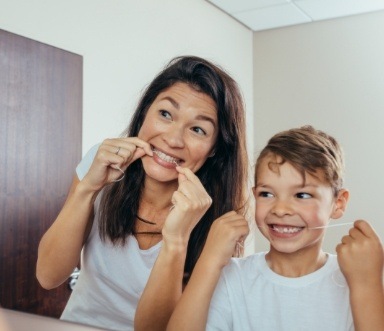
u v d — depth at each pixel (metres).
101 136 0.86
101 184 0.82
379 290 0.59
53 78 0.90
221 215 0.74
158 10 0.80
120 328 0.85
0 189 0.95
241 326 0.71
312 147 0.64
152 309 0.71
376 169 0.62
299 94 0.68
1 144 0.94
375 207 0.62
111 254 0.85
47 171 0.92
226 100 0.72
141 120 0.81
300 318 0.69
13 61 0.92
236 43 0.72
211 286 0.66
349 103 0.64
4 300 0.96
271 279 0.70
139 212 0.83
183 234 0.70
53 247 0.85
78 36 0.87
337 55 0.65
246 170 0.72
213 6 0.73
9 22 0.93
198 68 0.73
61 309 0.90
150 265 0.83
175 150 0.76
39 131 0.92
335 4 0.65
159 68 0.79
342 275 0.67
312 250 0.68
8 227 0.95
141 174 0.83
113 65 0.85
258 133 0.71
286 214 0.67
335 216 0.65
